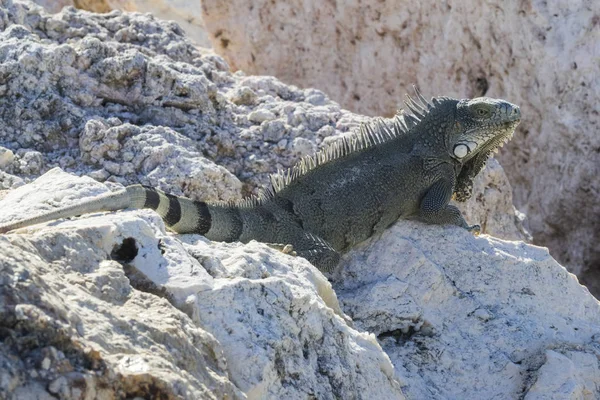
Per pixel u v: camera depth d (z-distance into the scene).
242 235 9.50
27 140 11.97
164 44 14.37
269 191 10.05
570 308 10.43
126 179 11.60
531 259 10.55
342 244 10.32
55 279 6.05
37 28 13.70
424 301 9.90
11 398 5.24
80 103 12.47
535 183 16.97
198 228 9.11
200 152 12.32
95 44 12.77
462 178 11.49
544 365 9.24
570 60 15.85
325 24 19.33
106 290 6.32
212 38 20.75
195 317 6.64
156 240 7.05
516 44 16.56
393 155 10.79
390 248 10.31
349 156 10.63
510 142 17.20
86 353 5.57
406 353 9.46
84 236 6.65
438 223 10.77
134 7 24.69
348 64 19.25
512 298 10.18
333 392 7.11
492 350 9.59
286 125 13.15
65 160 11.75
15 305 5.47
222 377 6.27
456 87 17.72
